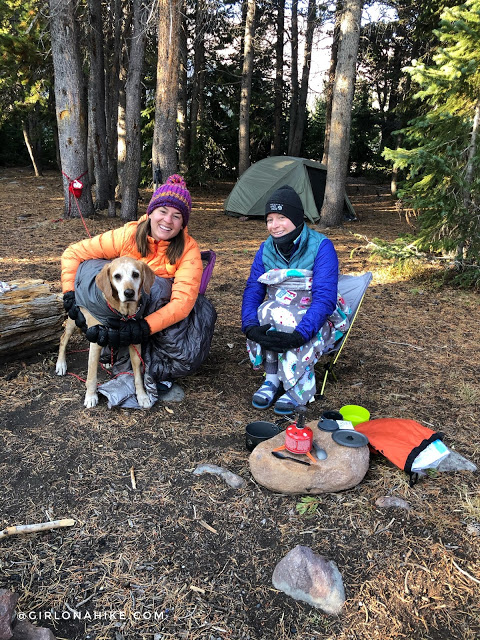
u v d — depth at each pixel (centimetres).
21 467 246
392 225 1135
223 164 2047
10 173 2052
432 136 632
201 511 221
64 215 1024
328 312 295
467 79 573
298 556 187
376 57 1736
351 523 216
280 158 1244
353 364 384
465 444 277
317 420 271
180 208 294
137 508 222
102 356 328
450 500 230
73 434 276
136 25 936
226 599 179
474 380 357
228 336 436
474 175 595
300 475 227
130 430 283
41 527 204
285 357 303
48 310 359
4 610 150
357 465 233
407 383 352
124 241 311
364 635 167
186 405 314
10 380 334
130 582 184
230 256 779
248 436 262
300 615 174
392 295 586
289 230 298
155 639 163
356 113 2333
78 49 949
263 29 2005
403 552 200
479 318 503
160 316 288
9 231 888
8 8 1271
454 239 611
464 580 188
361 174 2528
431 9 967
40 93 1638
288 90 2336
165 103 793
